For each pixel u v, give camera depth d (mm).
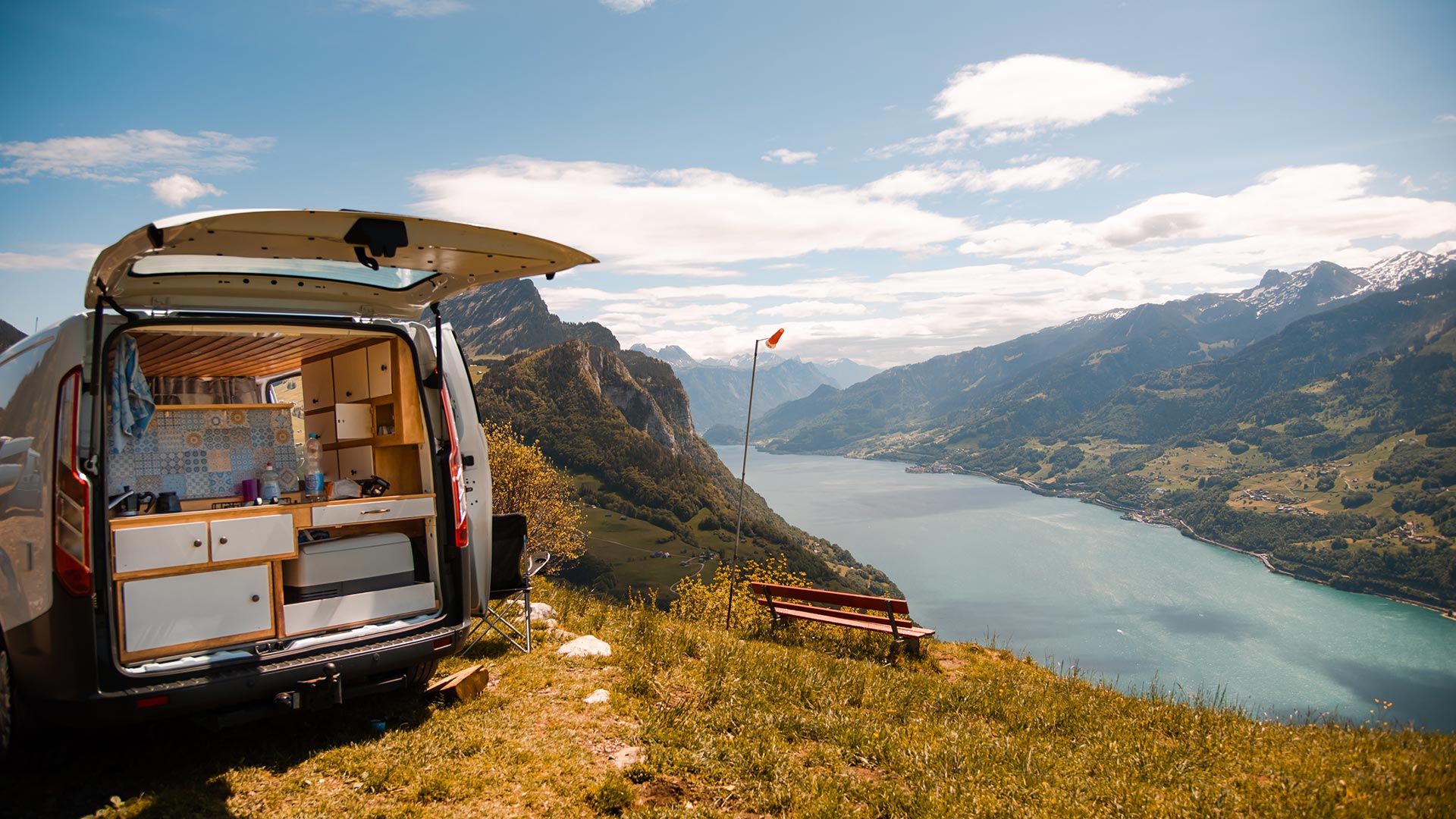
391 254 4840
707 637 9695
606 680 7121
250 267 5309
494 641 8078
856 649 10906
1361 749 6176
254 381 8930
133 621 4621
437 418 6098
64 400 4527
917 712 7180
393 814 4426
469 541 6090
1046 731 6910
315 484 6082
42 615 4469
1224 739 6512
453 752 5297
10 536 4684
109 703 4445
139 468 5531
